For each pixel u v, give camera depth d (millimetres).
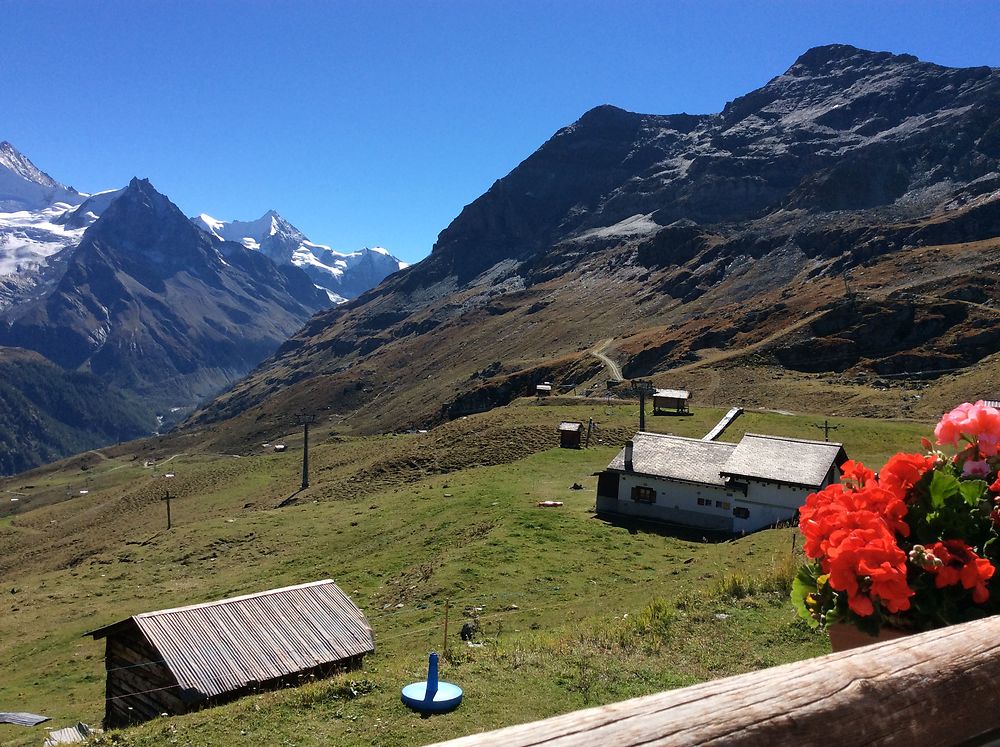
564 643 17297
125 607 50000
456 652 18266
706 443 53594
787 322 166750
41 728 29922
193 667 22359
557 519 48062
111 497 131875
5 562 97062
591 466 70125
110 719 24484
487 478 65375
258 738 13781
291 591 26438
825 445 50125
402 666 17656
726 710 2277
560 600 31750
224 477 116625
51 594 57688
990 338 129750
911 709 2574
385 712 14227
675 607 18391
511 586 34625
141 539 76875
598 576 35844
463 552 41312
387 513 60094
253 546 60656
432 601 34000
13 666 41312
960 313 140250
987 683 2807
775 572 19469
